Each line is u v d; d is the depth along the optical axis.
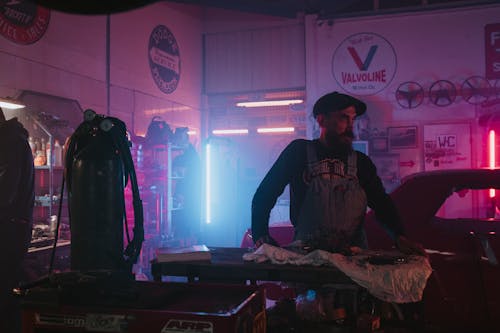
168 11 7.88
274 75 8.61
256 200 2.31
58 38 5.39
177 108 8.16
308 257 1.86
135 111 6.93
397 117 7.50
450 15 7.27
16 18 4.79
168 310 1.48
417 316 1.96
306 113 8.29
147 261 6.24
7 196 3.53
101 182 2.55
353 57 7.66
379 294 1.67
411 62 7.45
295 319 1.82
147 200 6.57
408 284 1.68
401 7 7.55
